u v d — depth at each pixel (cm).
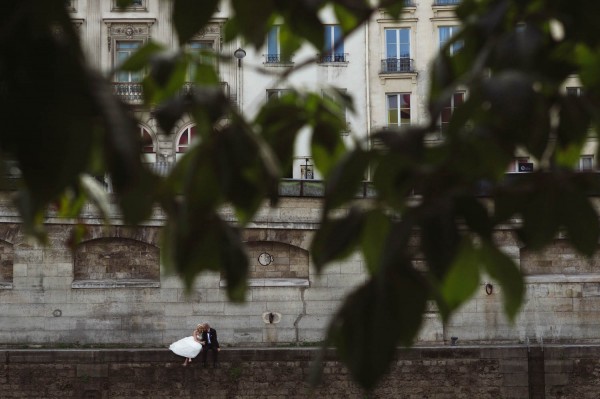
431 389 4325
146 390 4262
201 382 4278
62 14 290
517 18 380
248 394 4275
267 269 4616
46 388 4241
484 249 381
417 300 345
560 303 4572
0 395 4231
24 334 4500
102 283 4534
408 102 5506
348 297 350
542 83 341
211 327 4550
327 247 396
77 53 293
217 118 423
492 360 4328
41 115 287
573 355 4316
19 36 287
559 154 404
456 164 369
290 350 4300
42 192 289
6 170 297
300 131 503
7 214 4484
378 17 5466
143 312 4534
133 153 303
